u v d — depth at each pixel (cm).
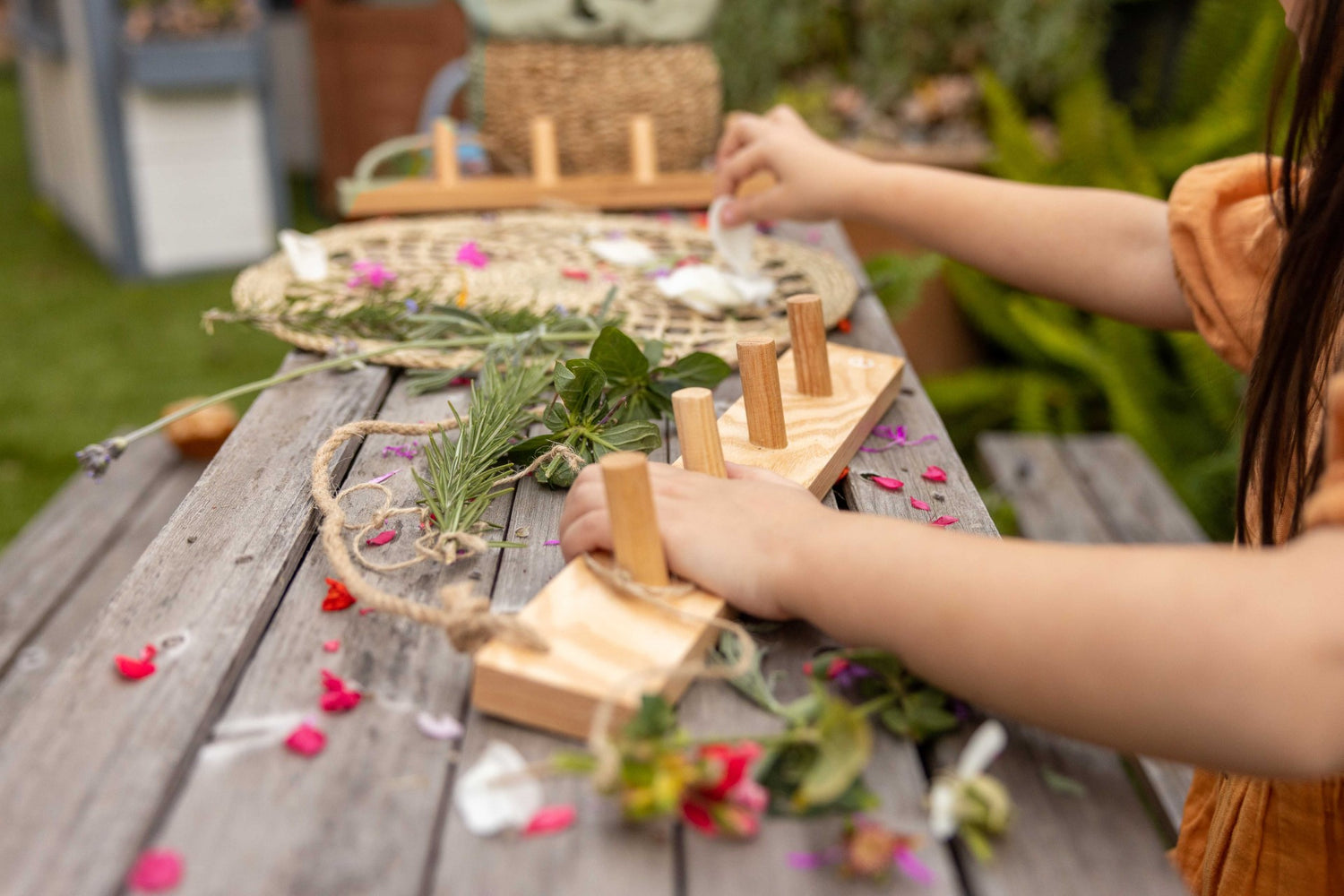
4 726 120
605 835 49
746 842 49
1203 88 271
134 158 390
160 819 51
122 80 377
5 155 604
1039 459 204
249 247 421
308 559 70
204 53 381
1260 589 47
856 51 308
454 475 73
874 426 89
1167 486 197
